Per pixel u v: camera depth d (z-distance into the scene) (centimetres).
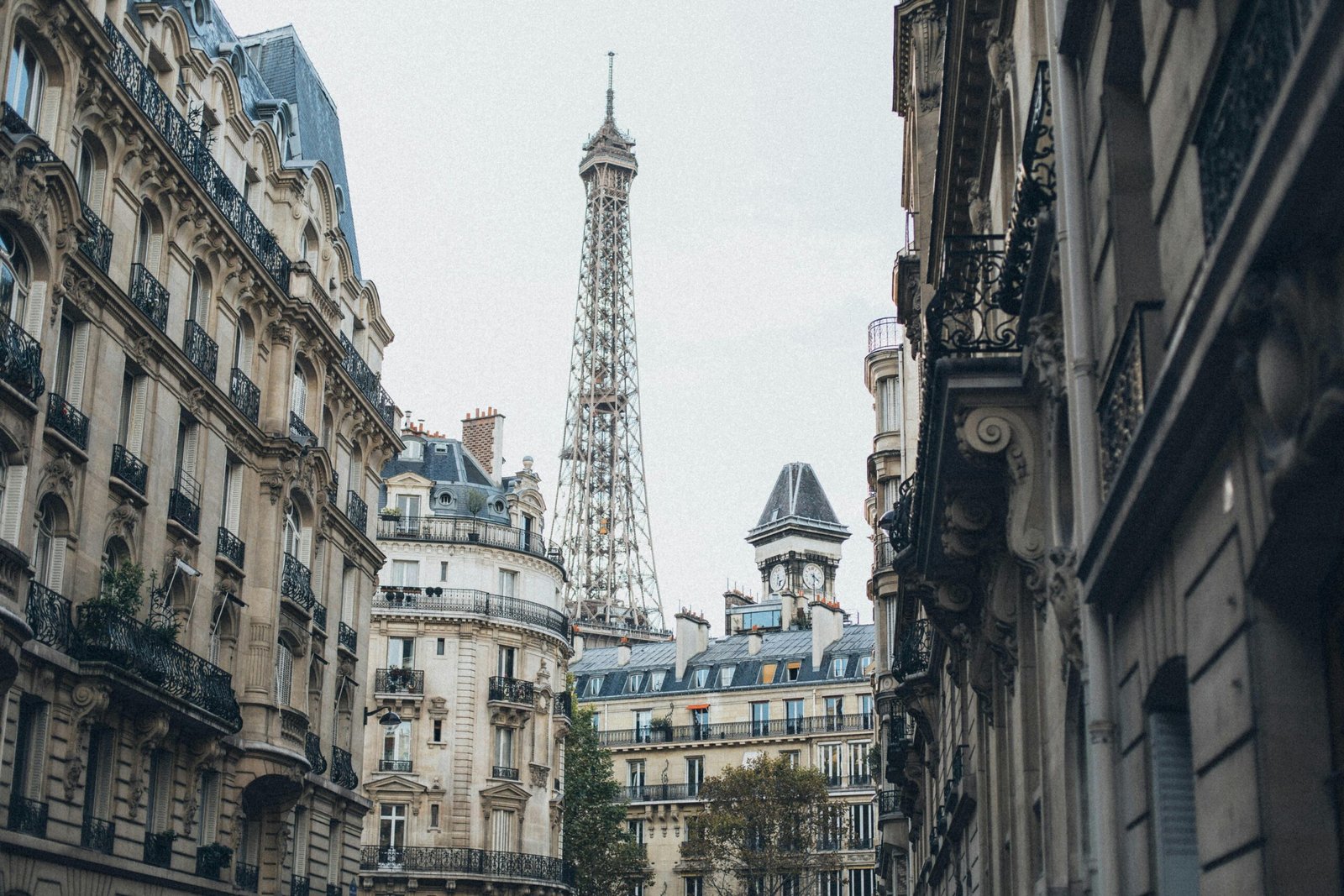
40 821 3403
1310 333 916
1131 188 1523
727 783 10712
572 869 9319
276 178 5131
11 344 3209
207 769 4403
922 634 4478
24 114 3372
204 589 4362
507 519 9556
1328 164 846
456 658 8850
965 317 2652
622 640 14312
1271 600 1088
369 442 5956
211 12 5050
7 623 2972
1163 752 1430
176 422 4203
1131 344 1412
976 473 2203
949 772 3956
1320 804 1055
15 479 3272
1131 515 1342
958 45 2684
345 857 5644
